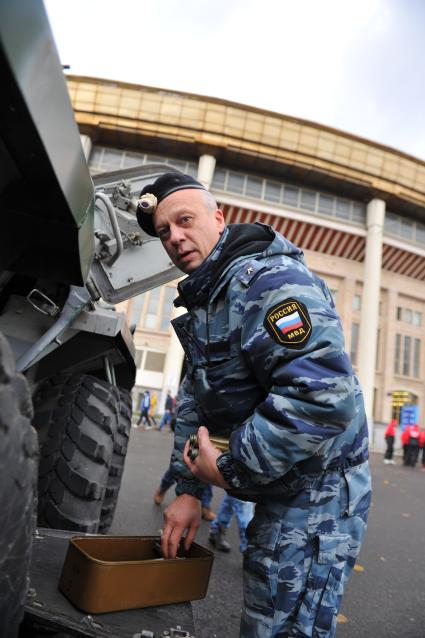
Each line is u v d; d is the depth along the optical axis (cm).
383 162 3234
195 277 125
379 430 2916
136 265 255
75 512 187
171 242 133
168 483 431
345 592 285
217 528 340
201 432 116
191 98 2995
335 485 113
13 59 60
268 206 3231
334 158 3147
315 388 97
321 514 110
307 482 110
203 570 126
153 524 363
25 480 73
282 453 97
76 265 117
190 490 135
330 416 98
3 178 87
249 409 117
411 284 3634
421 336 3622
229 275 118
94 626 98
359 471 118
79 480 189
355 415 108
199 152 3056
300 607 105
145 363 3075
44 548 138
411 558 382
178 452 141
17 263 118
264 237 123
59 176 83
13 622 81
